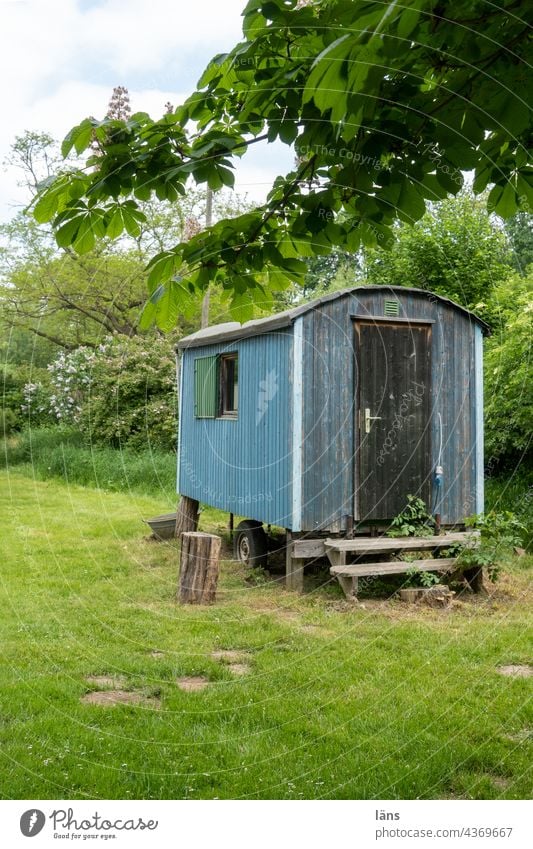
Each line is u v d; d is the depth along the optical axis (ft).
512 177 10.79
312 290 38.17
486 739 13.38
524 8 7.88
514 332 32.63
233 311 13.05
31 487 52.29
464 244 38.83
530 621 21.56
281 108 10.05
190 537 23.90
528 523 32.24
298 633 20.22
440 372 27.73
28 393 66.95
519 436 35.37
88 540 34.06
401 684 16.17
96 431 59.31
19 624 20.65
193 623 21.17
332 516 25.71
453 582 25.22
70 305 62.85
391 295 26.86
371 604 23.68
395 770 12.17
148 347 60.54
